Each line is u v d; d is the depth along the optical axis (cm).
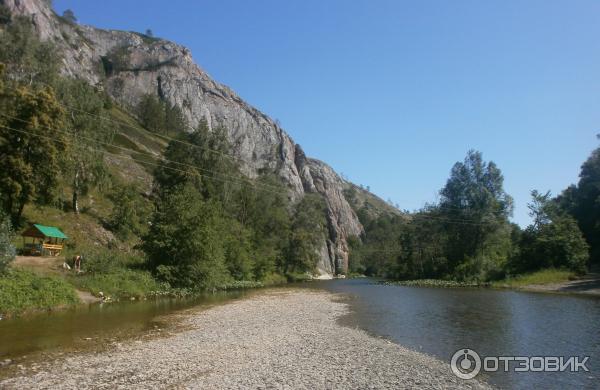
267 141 17862
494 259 8050
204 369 1541
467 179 8806
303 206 10669
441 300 4278
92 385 1341
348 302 4078
